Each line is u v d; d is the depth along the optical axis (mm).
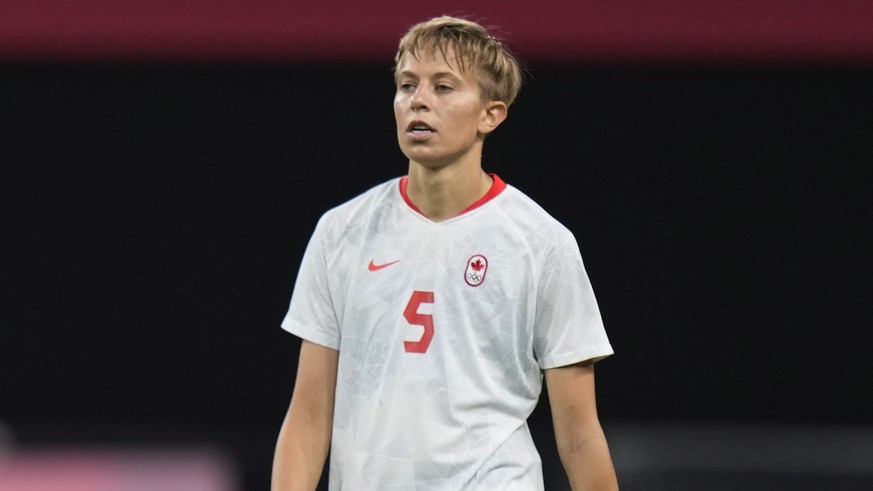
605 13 19938
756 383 23344
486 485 8422
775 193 22750
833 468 22562
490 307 8523
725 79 22156
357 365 8664
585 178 22812
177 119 22688
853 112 22359
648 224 22938
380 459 8477
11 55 20562
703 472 22438
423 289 8578
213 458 22406
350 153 22906
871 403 23234
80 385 23250
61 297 23047
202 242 23109
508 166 22797
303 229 23109
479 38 8734
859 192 22672
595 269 23109
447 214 8734
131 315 23203
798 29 20016
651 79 22328
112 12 20312
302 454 8875
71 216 22859
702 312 23219
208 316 23312
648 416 23516
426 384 8445
